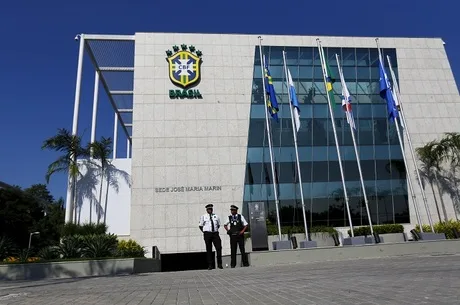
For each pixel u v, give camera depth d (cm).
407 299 437
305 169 2905
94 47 2964
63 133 2573
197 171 2797
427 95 3206
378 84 3172
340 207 2870
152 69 2967
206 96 2959
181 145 2836
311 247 1880
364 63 3206
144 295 622
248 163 2866
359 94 3123
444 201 2948
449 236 2547
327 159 2944
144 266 1819
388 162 3006
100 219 2709
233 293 595
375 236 2064
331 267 1073
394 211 2922
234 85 3016
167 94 2930
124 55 3083
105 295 643
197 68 2994
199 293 618
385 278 671
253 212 1967
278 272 1004
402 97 3180
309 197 2859
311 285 634
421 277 654
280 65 3114
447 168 3008
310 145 2956
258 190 2820
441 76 3272
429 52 3322
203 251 2652
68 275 1546
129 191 2778
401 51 3288
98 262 1598
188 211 2716
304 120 3003
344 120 3045
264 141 2928
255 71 3072
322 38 3203
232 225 1495
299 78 3098
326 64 2683
